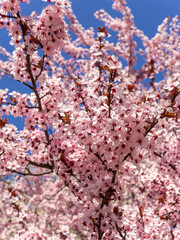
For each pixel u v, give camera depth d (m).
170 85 2.52
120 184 2.95
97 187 2.80
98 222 2.94
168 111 2.40
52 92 3.45
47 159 3.68
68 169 3.14
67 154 3.10
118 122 2.45
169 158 4.96
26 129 3.51
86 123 2.72
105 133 2.62
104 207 3.01
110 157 2.62
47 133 3.45
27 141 3.52
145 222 3.84
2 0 2.89
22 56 3.12
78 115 3.01
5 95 3.49
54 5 2.86
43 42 2.99
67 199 9.84
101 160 2.79
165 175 4.95
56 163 3.17
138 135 2.42
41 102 3.54
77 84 2.95
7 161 3.29
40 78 3.29
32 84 3.29
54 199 10.20
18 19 2.92
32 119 3.46
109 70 2.38
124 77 2.41
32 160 3.82
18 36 3.12
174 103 2.45
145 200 6.49
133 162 2.58
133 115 2.38
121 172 3.07
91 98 2.88
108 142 2.63
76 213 9.94
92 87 2.91
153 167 5.99
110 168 2.82
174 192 4.68
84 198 3.54
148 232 3.57
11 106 3.56
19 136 3.52
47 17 2.90
